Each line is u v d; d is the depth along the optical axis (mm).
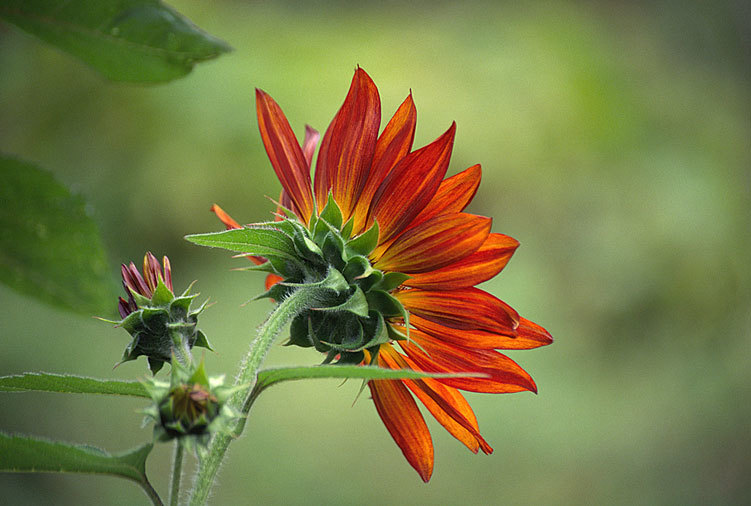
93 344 1748
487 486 1865
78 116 1896
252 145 1943
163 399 601
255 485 1740
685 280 2357
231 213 1943
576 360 2199
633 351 2293
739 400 2266
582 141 2361
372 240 667
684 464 2088
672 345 2330
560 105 2346
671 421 2189
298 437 1834
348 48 2215
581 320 2307
